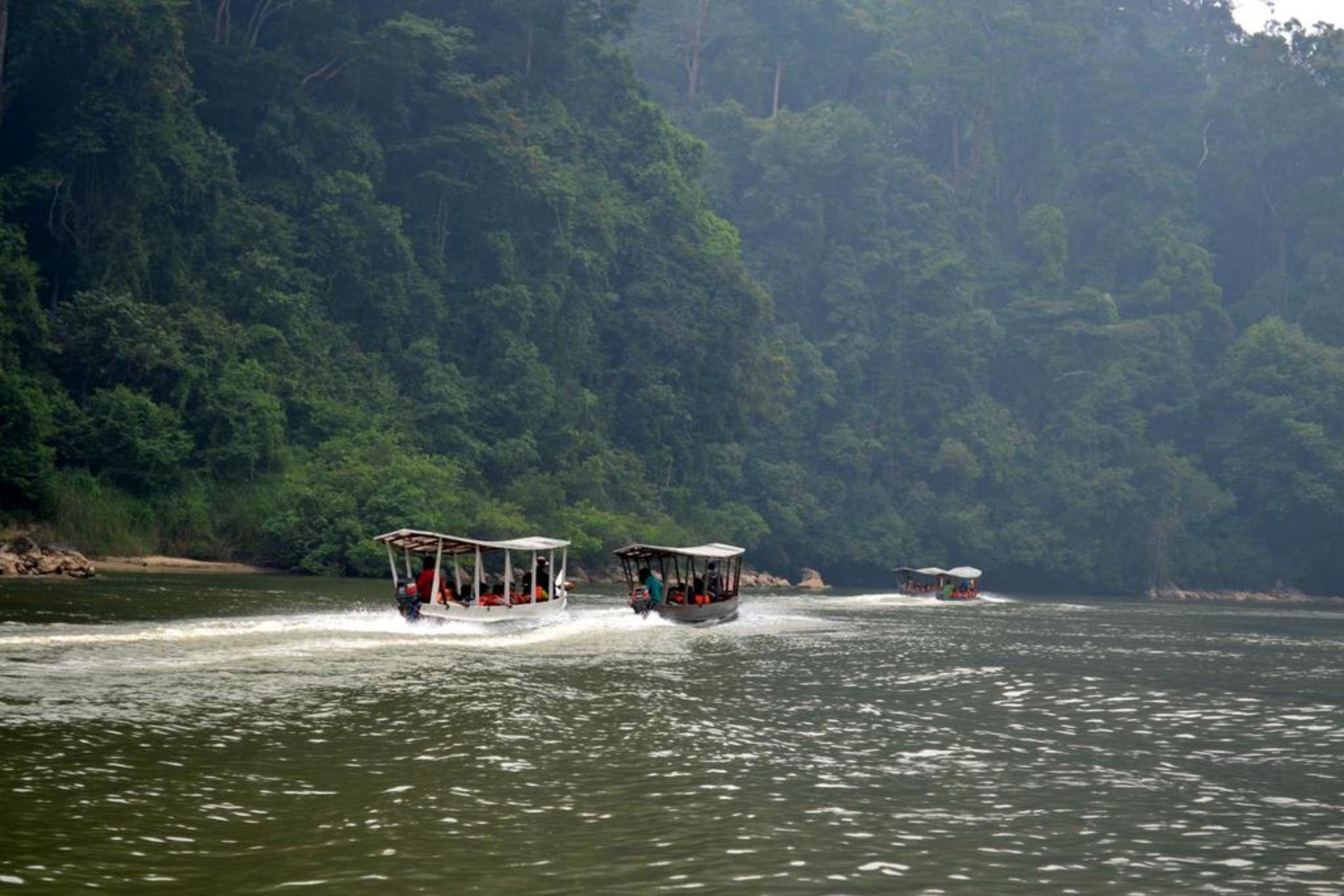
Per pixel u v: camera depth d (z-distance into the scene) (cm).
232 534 5584
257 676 1925
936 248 11731
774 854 976
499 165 7794
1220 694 2138
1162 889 911
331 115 7288
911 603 5947
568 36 8988
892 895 876
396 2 7981
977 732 1619
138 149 5756
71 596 3225
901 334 10944
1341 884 934
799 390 10431
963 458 10281
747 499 9369
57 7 5609
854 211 11475
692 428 9044
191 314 5894
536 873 909
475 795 1159
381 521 5581
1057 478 10550
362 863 927
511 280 7800
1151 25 15562
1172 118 14300
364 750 1356
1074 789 1262
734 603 3900
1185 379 11475
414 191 7856
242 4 7656
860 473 10319
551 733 1504
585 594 5228
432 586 3098
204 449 5691
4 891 833
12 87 5809
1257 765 1429
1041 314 11569
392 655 2305
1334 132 13025
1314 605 8775
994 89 13312
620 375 8731
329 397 6581
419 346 7262
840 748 1466
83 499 5016
